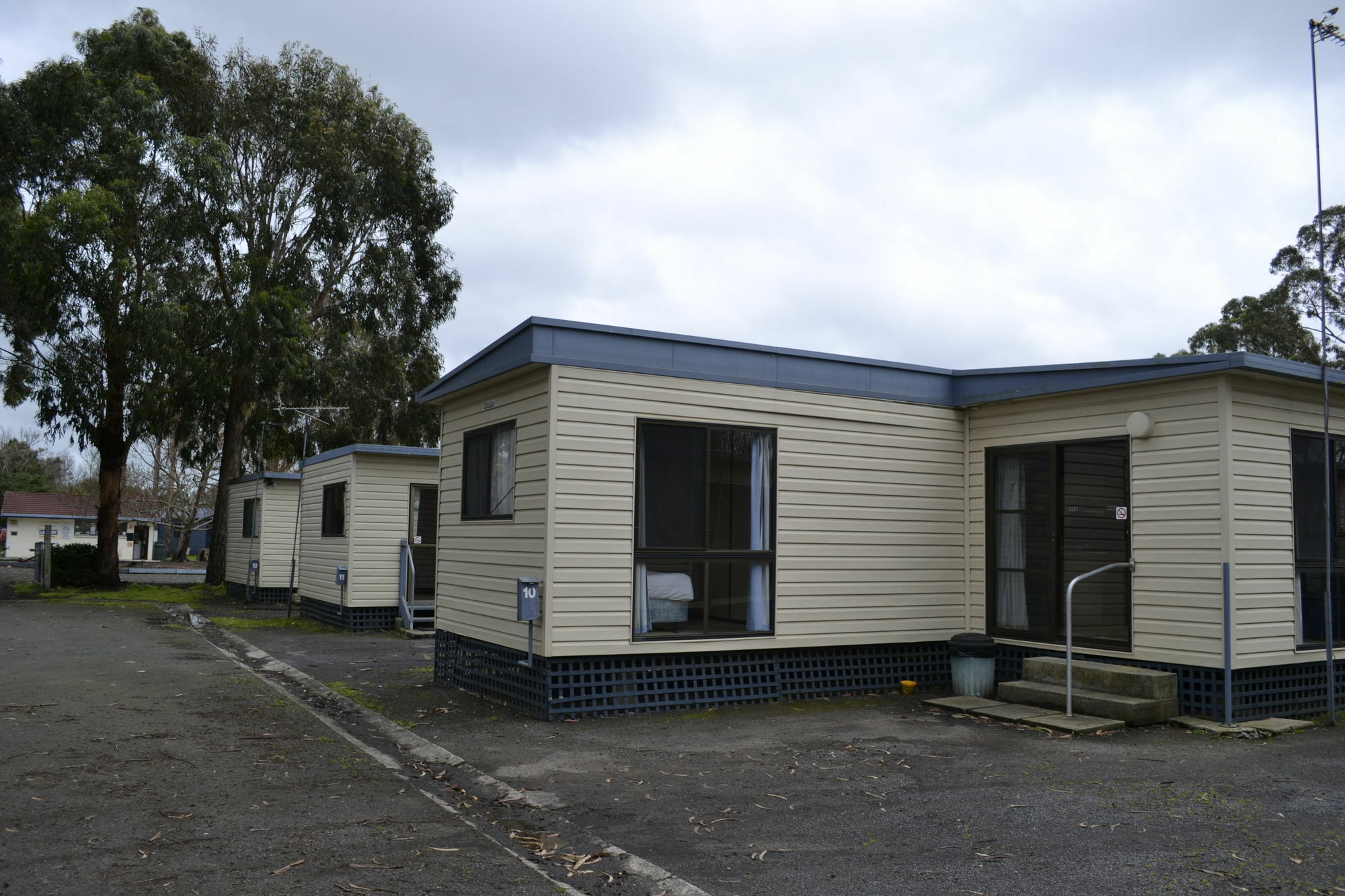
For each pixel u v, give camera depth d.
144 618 16.58
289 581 20.16
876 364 9.55
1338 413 8.74
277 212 25.81
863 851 4.63
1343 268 26.44
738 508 8.72
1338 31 8.11
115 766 5.99
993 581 9.67
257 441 26.70
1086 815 5.20
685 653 8.42
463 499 9.68
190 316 22.73
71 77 22.06
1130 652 8.36
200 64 24.66
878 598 9.39
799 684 8.96
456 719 7.96
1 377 23.03
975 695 8.91
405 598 15.52
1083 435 8.88
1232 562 7.70
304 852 4.52
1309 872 4.29
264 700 8.48
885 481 9.52
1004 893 4.07
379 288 27.34
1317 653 8.23
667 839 4.84
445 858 4.50
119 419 23.41
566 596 7.86
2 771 5.79
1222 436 7.79
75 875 4.14
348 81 26.81
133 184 22.12
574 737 7.25
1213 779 5.99
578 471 7.95
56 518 50.12
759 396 8.85
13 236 20.80
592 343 8.09
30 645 11.98
